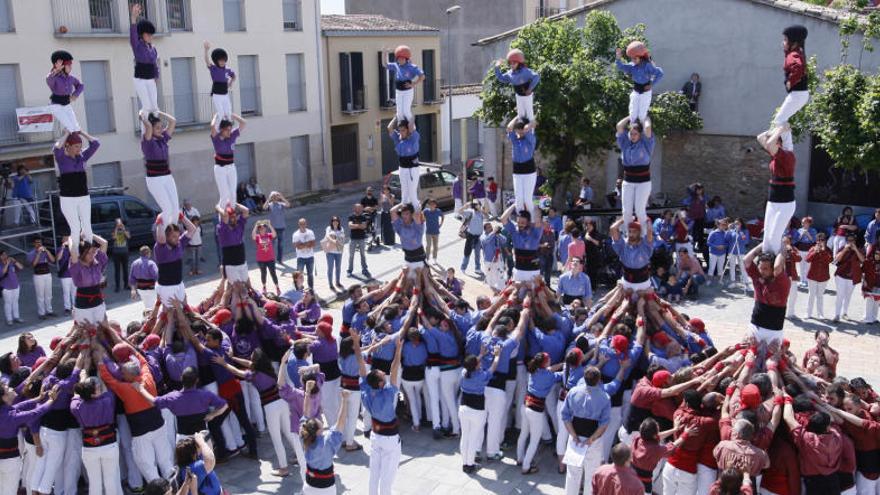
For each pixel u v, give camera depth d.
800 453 8.58
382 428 9.47
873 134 18.61
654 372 9.84
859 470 9.04
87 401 9.49
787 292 9.45
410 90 12.26
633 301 11.41
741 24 22.66
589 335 11.23
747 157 23.33
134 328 11.87
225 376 11.09
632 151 10.88
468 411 10.55
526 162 11.62
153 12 26.09
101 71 25.02
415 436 11.95
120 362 9.90
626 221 11.29
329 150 33.97
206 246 24.38
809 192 22.84
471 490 10.32
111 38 24.86
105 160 25.33
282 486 10.52
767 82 22.58
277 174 31.66
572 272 14.02
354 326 12.78
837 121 19.28
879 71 19.86
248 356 11.80
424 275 12.79
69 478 10.06
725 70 23.17
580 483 9.83
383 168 37.12
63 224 21.81
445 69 45.97
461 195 26.92
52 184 23.70
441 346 11.66
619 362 10.59
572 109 21.34
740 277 19.16
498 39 26.34
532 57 21.77
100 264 10.52
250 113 30.44
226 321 11.86
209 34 28.14
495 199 24.09
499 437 11.09
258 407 11.98
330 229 19.17
